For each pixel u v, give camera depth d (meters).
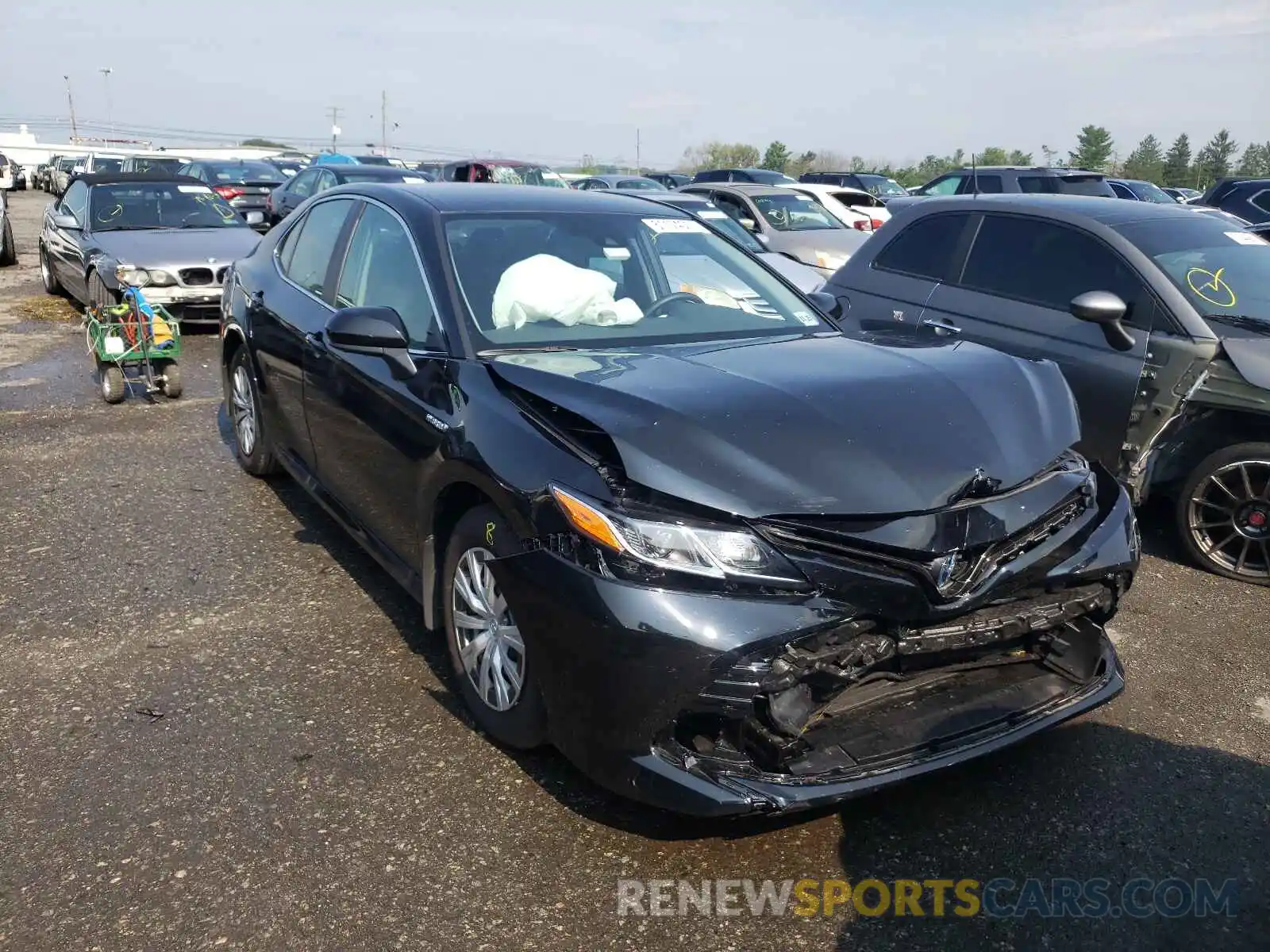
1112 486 3.40
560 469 2.88
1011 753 3.41
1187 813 3.12
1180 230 5.45
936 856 2.90
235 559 4.81
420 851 2.86
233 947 2.50
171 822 2.95
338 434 4.26
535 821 2.99
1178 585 4.93
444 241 3.93
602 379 3.14
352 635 4.10
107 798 3.05
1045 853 2.92
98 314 7.69
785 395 3.01
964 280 5.89
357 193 4.73
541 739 3.09
